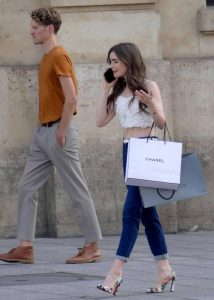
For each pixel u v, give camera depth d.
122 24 27.61
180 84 28.20
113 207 27.38
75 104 21.09
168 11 28.36
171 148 17.06
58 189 26.86
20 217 21.59
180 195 17.22
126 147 17.45
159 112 17.14
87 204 21.64
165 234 27.80
